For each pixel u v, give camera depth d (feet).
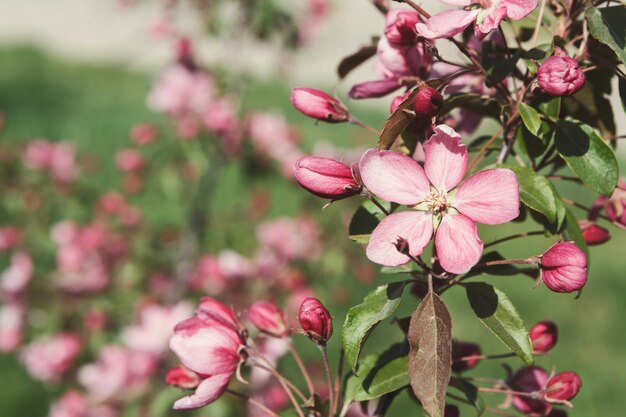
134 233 2.77
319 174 1.12
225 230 2.73
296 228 2.74
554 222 1.18
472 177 1.10
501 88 1.19
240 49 2.63
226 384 1.24
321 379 2.91
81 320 2.65
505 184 1.08
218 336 1.24
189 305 2.35
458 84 1.28
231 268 2.55
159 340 2.28
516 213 1.08
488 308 1.12
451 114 1.32
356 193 1.12
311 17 2.64
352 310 1.13
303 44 2.67
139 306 2.52
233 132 2.59
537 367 1.31
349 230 1.17
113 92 7.38
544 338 1.30
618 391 3.71
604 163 1.16
